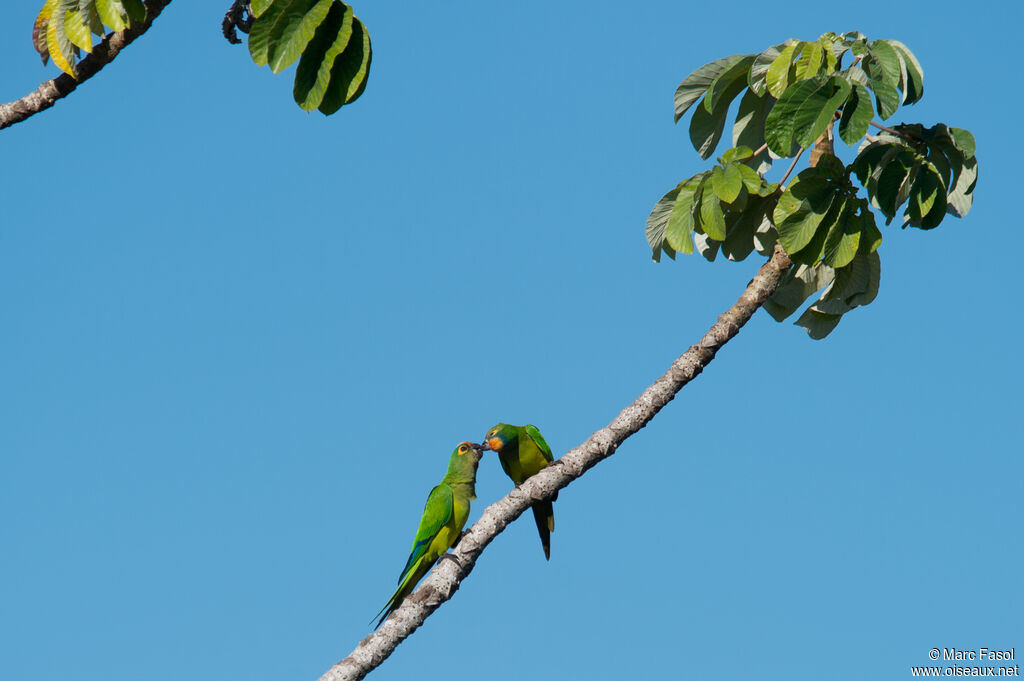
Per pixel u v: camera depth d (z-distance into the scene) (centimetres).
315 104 1114
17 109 1257
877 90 1309
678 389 1354
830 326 1655
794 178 1352
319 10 1090
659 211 1454
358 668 1222
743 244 1584
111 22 1141
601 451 1336
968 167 1497
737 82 1552
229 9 1339
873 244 1366
